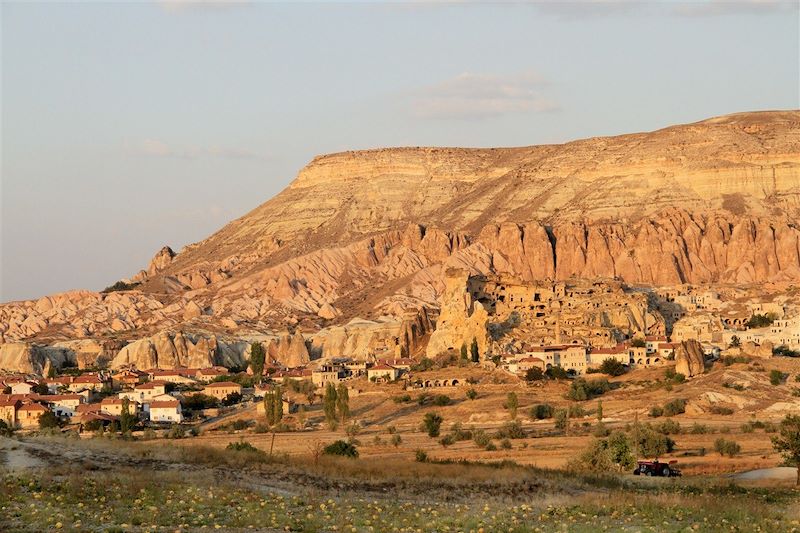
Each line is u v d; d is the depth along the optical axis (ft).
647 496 457.68
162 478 430.20
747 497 485.56
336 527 363.76
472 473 508.12
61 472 430.61
